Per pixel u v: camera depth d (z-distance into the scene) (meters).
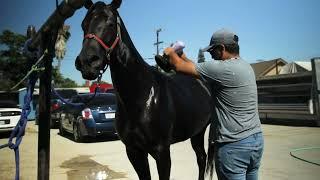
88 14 3.60
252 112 3.10
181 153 8.95
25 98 3.32
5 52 33.22
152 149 4.00
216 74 3.07
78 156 8.99
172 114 4.17
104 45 3.47
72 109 12.29
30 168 7.81
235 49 3.20
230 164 3.08
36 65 3.24
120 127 4.02
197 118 4.88
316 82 13.66
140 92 3.88
